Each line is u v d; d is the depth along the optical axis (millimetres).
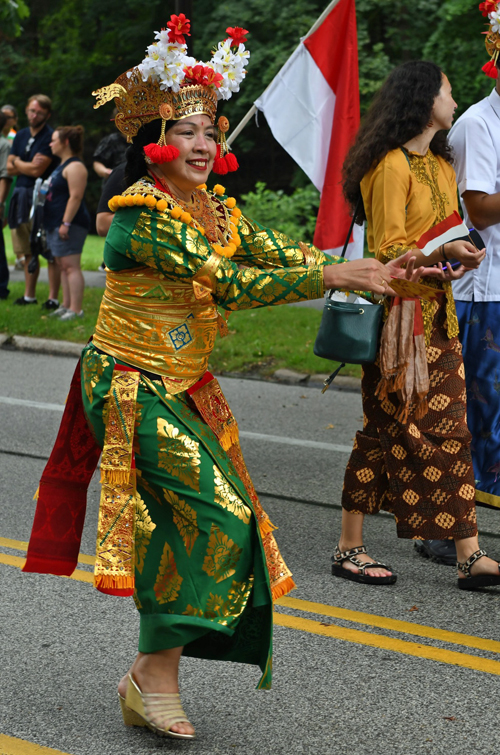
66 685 4961
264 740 4418
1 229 18094
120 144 16078
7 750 4324
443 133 6344
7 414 10969
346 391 12680
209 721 4598
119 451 4281
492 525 7629
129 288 4336
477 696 4848
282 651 5383
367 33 31938
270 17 33281
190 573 4242
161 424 4273
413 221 6043
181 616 4234
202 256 4199
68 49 46438
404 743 4387
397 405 6195
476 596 6211
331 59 9633
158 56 4230
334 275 4277
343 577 6492
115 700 4816
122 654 5320
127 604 6023
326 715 4648
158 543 4309
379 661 5250
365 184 6184
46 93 47406
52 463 4723
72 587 6285
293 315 16438
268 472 8938
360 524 6480
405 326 5992
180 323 4367
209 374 4559
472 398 6895
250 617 4402
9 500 8008
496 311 6762
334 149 9695
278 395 12336
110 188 11289
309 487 8500
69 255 15969
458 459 6215
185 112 4305
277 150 41469
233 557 4254
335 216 9758
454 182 6359
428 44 30141
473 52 29453
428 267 5805
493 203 6531
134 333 4352
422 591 6281
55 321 15859
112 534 4281
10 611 5875
